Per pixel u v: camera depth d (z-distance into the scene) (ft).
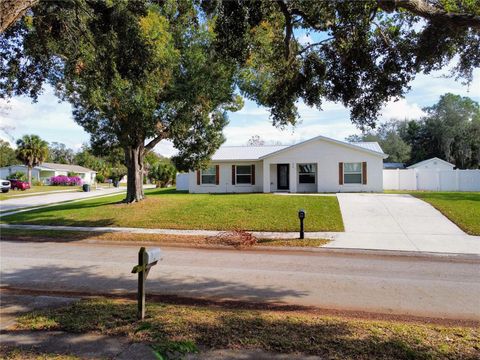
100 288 22.56
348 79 23.91
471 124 158.92
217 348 12.37
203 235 42.70
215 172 89.35
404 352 11.98
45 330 14.24
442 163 129.90
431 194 69.15
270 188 85.87
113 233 45.09
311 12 22.17
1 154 237.45
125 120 45.98
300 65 26.20
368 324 15.10
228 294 21.29
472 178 84.38
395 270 27.37
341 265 29.07
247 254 33.60
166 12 41.70
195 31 45.73
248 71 45.27
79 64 27.37
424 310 18.52
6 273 26.58
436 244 36.01
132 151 62.64
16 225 52.75
